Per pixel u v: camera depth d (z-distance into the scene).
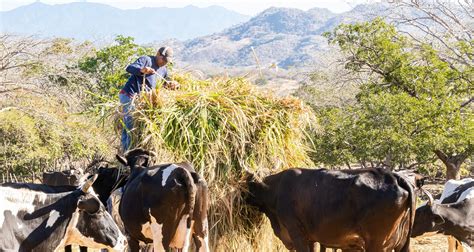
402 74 23.20
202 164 9.05
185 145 9.15
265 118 9.62
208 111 9.34
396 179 7.83
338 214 8.07
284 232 9.07
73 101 27.84
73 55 33.69
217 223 9.38
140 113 9.26
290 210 8.69
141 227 7.89
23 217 6.37
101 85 33.34
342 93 30.33
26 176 28.64
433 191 26.12
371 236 7.90
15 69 27.50
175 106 9.36
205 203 7.80
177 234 7.61
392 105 20.59
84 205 6.55
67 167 29.69
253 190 9.34
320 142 21.75
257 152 9.49
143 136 9.11
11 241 6.24
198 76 10.41
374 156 21.12
